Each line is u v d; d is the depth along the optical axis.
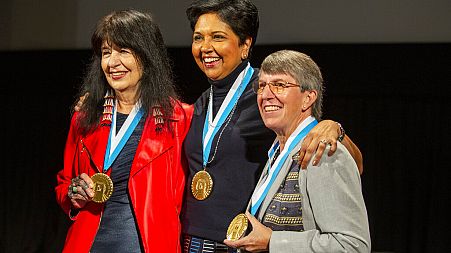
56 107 6.72
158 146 2.61
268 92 2.23
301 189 2.11
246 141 2.59
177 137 2.67
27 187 6.90
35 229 6.93
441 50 5.52
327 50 5.62
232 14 2.59
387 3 5.57
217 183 2.57
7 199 6.94
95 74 2.71
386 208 6.03
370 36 5.60
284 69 2.22
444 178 5.95
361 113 5.95
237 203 2.55
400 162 5.97
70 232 2.63
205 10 2.62
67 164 2.75
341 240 2.00
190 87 5.84
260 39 5.68
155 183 2.58
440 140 5.94
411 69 5.55
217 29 2.59
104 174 2.55
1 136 6.83
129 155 2.61
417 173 5.98
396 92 5.60
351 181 2.06
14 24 6.24
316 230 2.08
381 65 5.59
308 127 2.24
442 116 5.93
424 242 6.01
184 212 2.65
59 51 6.17
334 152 2.08
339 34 5.62
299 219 2.14
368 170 5.99
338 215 2.03
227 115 2.65
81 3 6.08
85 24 6.08
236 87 2.69
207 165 2.61
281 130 2.28
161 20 5.79
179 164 2.65
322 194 2.05
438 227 5.98
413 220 6.02
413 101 5.95
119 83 2.59
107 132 2.66
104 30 2.59
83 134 2.70
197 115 2.74
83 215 2.61
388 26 5.58
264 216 2.21
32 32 6.21
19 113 6.79
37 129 6.78
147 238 2.52
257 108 2.63
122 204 2.58
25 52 6.23
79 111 2.73
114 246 2.54
